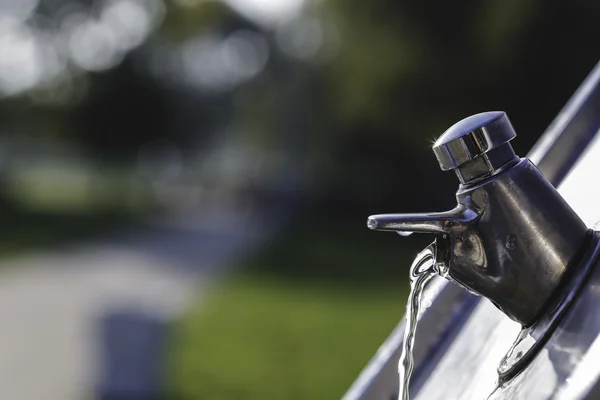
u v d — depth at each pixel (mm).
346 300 13078
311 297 13422
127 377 6488
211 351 8875
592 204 942
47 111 46125
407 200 24891
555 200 802
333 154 27922
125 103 42531
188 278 16031
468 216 806
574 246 792
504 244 795
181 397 6645
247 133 50406
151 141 44188
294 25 33875
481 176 809
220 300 13133
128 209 39438
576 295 756
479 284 817
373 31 22734
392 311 11836
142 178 52219
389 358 1126
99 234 26656
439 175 23516
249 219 32250
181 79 45688
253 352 8828
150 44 42906
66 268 17828
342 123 25781
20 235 25875
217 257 19859
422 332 1114
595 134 1108
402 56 21750
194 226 29594
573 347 697
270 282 15383
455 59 21031
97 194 48062
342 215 29188
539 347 750
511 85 20203
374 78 22781
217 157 53562
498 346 924
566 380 662
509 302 811
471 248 807
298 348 9102
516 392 721
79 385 7273
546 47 19453
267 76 42000
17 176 41781
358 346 9203
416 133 22844
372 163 26391
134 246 22891
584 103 1123
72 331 10266
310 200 30719
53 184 55781
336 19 24125
